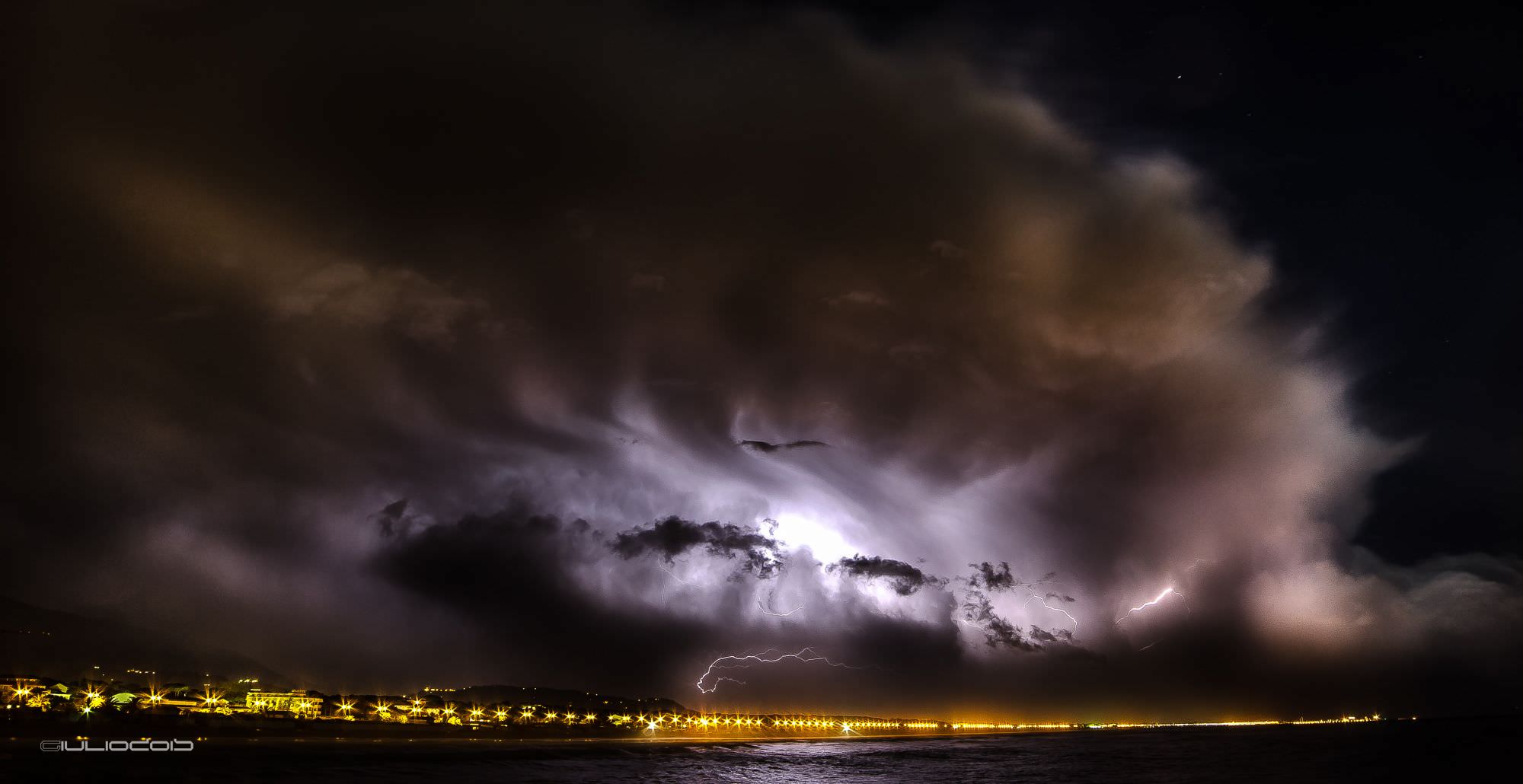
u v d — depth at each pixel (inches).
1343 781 3673.7
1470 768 4352.9
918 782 3897.6
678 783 3587.6
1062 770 4554.6
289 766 3380.9
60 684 4645.7
